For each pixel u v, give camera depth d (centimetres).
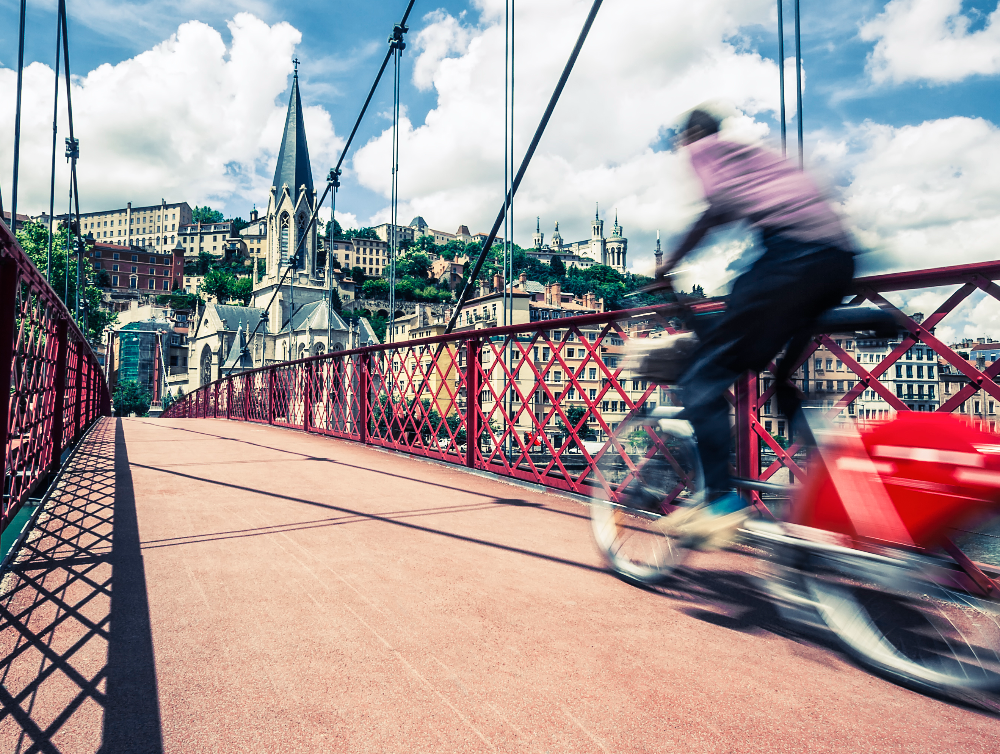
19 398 341
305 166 9094
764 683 173
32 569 262
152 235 17112
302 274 9212
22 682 167
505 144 741
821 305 192
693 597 235
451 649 192
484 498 427
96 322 7475
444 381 614
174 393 11162
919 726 153
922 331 232
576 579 258
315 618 214
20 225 5791
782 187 195
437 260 16275
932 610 163
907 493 166
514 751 141
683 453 234
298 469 565
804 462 197
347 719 152
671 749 142
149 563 272
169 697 161
